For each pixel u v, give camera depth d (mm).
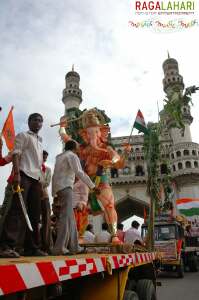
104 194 7629
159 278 17406
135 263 5418
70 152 5113
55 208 5508
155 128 12320
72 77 55562
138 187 45656
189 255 21719
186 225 23859
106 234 7852
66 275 2812
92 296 4191
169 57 56906
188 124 49656
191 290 12352
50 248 4805
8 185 4184
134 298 5047
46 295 2951
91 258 3482
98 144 8211
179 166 45188
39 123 4504
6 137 5703
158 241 18359
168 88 52781
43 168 5129
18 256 3273
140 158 47625
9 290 2029
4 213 3771
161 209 21734
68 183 4879
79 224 7254
